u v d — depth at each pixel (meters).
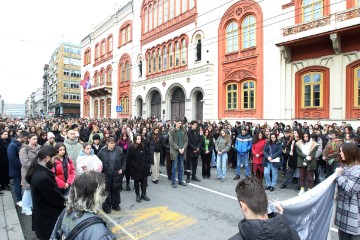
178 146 8.39
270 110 15.16
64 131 9.45
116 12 31.69
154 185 8.60
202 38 19.56
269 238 1.59
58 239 1.97
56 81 69.19
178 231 5.06
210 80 18.69
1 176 7.62
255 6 15.92
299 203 3.11
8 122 14.30
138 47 27.75
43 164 3.86
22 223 5.41
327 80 13.02
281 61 14.60
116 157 6.25
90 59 40.25
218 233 4.95
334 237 4.75
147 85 25.95
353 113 12.14
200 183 8.76
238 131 11.33
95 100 38.41
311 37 12.43
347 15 11.33
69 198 2.00
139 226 5.32
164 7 23.89
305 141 7.58
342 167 3.42
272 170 7.93
